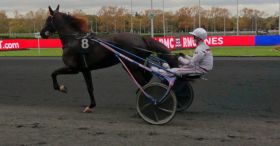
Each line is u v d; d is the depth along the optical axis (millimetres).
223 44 36438
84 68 8086
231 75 13648
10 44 36656
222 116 7812
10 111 8461
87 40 7879
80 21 8297
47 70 16297
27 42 38094
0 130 6859
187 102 8102
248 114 7965
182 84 8023
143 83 7809
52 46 39062
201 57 7297
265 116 7789
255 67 16203
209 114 7988
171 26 80312
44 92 10938
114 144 5977
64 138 6324
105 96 10148
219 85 11500
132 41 7660
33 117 7867
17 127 7062
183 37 33219
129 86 11602
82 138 6316
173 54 7621
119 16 74938
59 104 9242
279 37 36031
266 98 9547
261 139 6188
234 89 10812
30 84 12383
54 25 8375
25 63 19719
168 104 7082
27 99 9930
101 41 7758
